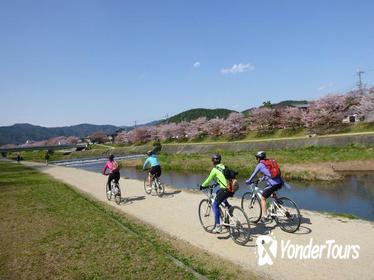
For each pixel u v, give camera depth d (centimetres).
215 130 7856
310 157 3067
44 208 1302
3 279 631
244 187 1931
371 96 5134
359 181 2048
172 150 7281
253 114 7075
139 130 10512
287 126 6397
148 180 1614
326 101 5741
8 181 2500
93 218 1088
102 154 9425
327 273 605
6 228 1006
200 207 948
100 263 683
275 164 862
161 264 665
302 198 1609
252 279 593
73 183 2262
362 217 1202
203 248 777
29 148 10725
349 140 4066
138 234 899
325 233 831
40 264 696
